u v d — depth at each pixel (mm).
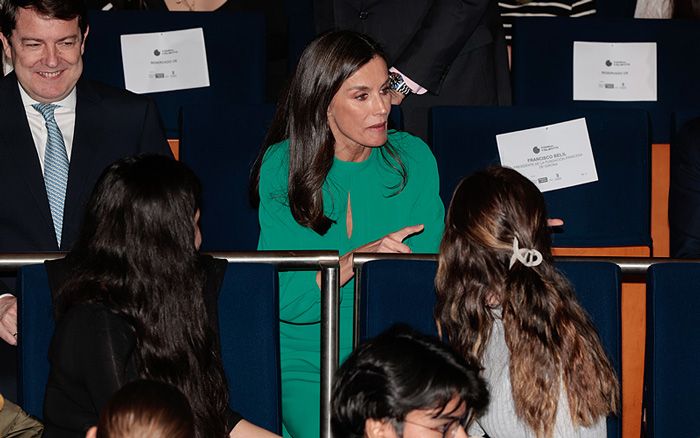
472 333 3021
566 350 2930
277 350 3354
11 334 3613
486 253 3002
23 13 3830
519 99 4855
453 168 4379
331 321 3420
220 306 3328
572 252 4453
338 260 3414
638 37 4922
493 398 2984
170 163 3010
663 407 3406
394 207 3904
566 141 4445
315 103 3711
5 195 3961
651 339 3414
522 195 3025
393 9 4738
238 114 4398
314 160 3752
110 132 4094
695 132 4449
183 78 4805
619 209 4477
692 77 4945
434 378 2238
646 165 4500
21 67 3914
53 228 3963
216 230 4348
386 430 2260
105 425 2221
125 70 4773
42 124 4059
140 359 2883
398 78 4684
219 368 3061
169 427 2213
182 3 5215
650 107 4918
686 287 3420
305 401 3799
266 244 3850
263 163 3902
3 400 3033
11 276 3869
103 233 2930
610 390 3004
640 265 3484
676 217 4441
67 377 2857
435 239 3918
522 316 2943
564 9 5230
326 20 4812
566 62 4879
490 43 4824
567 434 2932
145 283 2898
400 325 2494
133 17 4797
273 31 5211
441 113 4402
